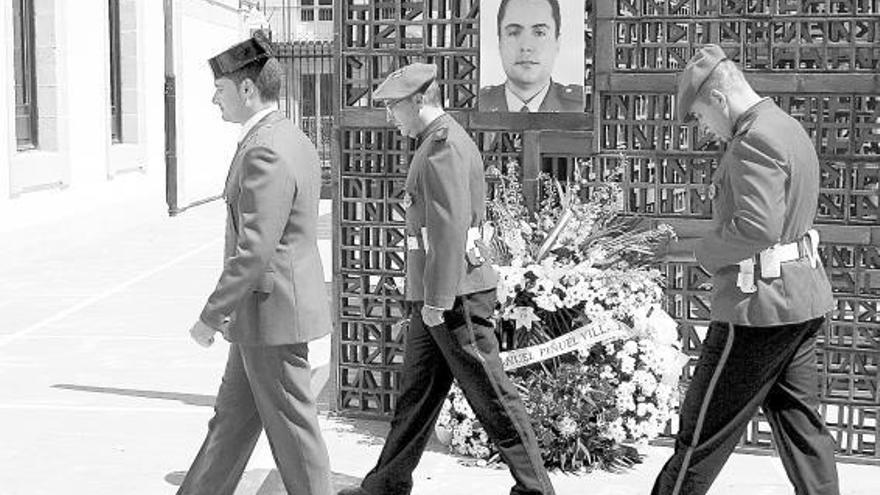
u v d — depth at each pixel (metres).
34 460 6.65
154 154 22.03
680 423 4.95
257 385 4.96
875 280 7.15
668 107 6.71
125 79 21.02
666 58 6.66
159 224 21.20
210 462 5.19
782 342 4.75
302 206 4.88
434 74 5.34
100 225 18.67
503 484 6.18
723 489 6.11
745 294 4.73
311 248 4.96
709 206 6.65
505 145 7.01
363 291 7.31
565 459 6.42
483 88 6.86
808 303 4.74
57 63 16.78
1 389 8.43
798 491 4.85
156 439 7.11
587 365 6.43
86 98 18.12
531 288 6.42
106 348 9.98
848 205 6.42
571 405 6.36
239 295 4.74
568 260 6.60
